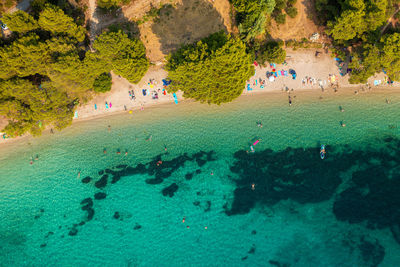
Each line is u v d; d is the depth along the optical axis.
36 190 57.72
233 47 47.16
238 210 55.31
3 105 48.94
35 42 47.53
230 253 53.09
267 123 59.16
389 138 57.00
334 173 56.06
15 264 53.94
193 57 47.50
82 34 52.94
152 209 56.38
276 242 53.03
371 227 52.50
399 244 51.16
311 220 53.72
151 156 59.34
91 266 53.44
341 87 59.06
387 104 58.09
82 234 55.31
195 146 59.28
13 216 56.47
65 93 53.12
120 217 56.06
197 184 57.34
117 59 50.94
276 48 55.00
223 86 51.41
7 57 45.78
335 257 51.28
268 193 55.84
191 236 54.56
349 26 50.75
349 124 58.03
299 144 57.94
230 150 58.62
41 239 55.22
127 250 54.25
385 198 54.09
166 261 53.34
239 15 57.69
